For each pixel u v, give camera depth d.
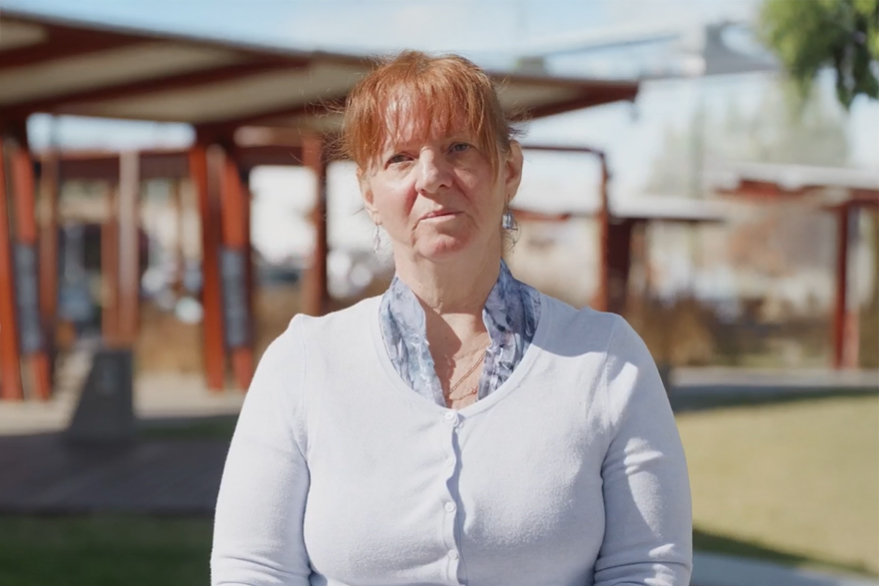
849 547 6.09
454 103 1.67
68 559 5.69
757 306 23.34
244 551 1.73
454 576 1.64
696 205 22.23
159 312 18.59
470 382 1.74
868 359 19.64
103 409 10.04
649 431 1.71
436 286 1.75
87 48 7.72
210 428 10.95
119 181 18.06
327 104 1.97
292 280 28.31
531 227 24.08
